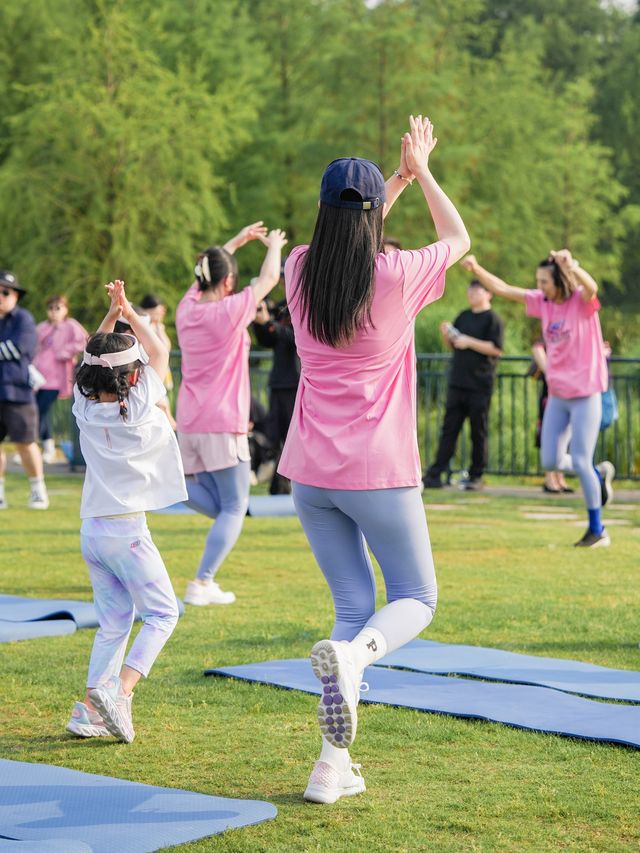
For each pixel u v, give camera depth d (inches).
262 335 533.6
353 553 168.7
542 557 383.9
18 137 1336.1
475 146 1483.8
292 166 1544.0
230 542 305.4
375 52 1488.7
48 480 652.1
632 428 680.4
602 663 239.6
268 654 247.3
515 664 234.8
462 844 142.6
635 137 2190.0
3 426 511.8
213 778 170.2
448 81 1510.8
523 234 1669.5
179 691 217.8
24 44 1435.8
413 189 1460.4
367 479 159.3
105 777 167.2
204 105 1366.9
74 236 1298.0
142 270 1288.1
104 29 1315.2
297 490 167.0
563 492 599.8
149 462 193.6
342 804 157.9
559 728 190.9
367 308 156.2
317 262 158.4
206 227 1411.2
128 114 1316.4
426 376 684.7
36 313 1347.2
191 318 304.2
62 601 298.0
